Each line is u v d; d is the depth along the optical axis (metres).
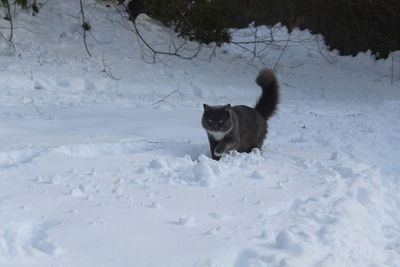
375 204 3.01
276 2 9.09
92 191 2.74
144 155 3.29
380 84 7.43
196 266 2.27
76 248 2.32
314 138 4.04
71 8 7.12
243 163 3.21
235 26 9.02
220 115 3.39
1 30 6.14
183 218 2.52
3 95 4.59
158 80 5.78
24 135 3.44
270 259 2.35
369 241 2.69
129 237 2.39
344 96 6.32
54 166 3.00
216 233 2.47
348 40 8.99
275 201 2.79
